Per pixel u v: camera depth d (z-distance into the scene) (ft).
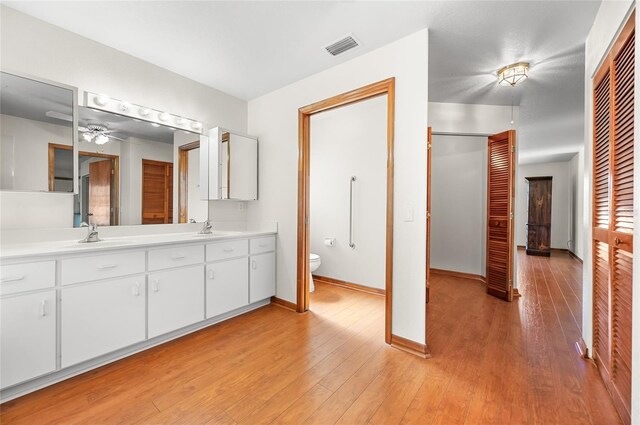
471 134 11.58
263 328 8.06
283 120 9.77
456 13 5.96
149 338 6.65
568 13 5.92
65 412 4.65
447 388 5.33
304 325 8.27
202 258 7.77
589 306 6.40
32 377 5.03
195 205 9.36
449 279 13.65
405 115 6.82
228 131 9.79
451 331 7.91
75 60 6.81
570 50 7.36
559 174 23.98
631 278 4.38
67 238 6.76
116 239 7.30
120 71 7.57
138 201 8.05
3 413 4.62
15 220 6.10
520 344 7.11
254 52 7.60
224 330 7.91
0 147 5.87
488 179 11.60
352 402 4.95
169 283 7.03
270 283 9.89
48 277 5.20
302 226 9.26
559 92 10.16
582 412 4.69
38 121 6.29
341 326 8.21
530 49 7.32
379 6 5.78
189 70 8.61
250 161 10.37
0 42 5.82
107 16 6.18
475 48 7.29
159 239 7.33
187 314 7.42
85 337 5.65
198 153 9.36
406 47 6.81
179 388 5.31
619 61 4.88
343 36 6.83
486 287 11.82
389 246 7.08
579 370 5.92
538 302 10.44
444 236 14.48
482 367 6.06
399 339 6.95
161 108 8.43
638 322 3.51
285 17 6.16
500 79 8.64
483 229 13.23
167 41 7.13
